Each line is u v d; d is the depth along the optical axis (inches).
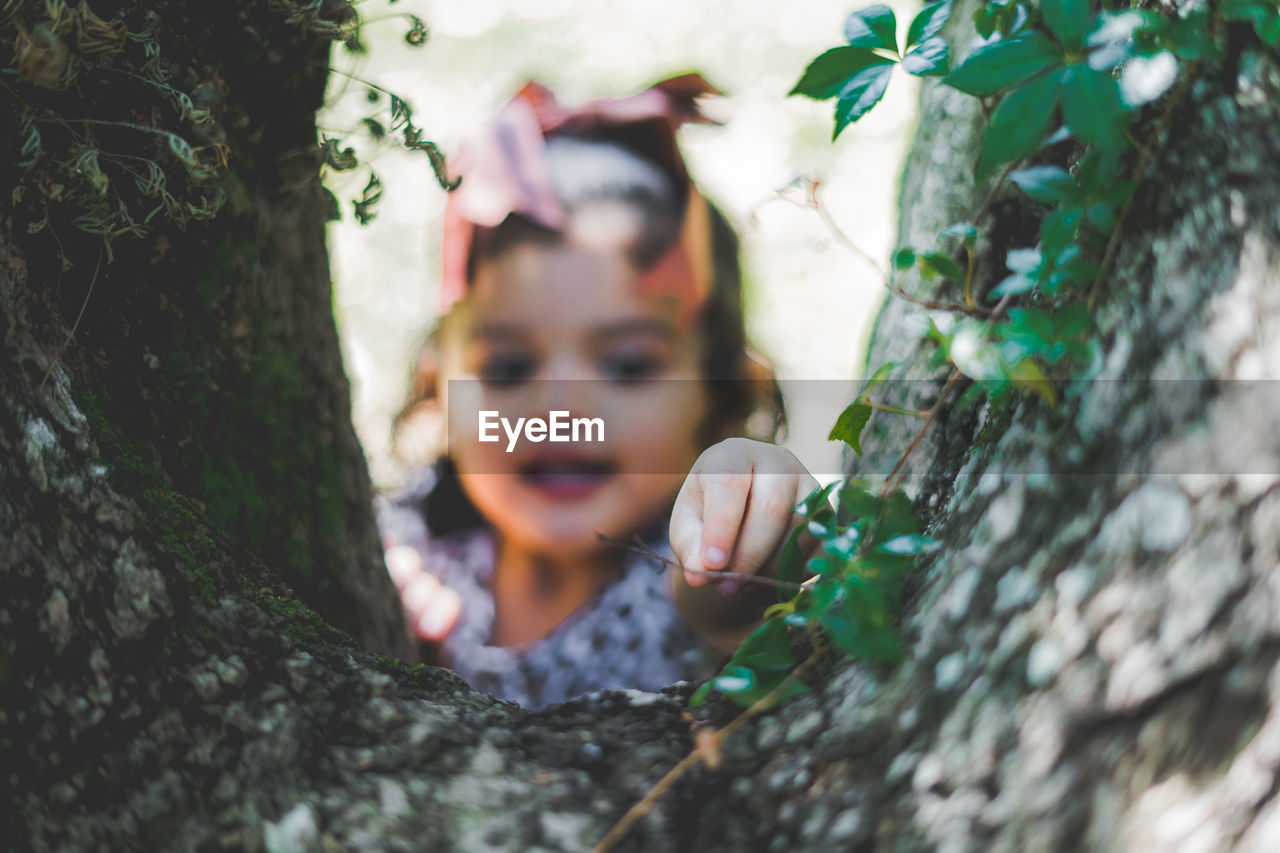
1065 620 7.1
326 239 14.7
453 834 8.2
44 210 9.3
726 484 10.9
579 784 8.8
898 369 14.9
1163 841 6.1
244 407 12.6
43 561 8.0
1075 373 7.8
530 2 58.6
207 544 9.7
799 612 8.4
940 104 15.8
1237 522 6.4
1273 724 5.9
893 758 7.7
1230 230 7.1
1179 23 6.8
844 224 52.2
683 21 58.5
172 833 7.8
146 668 8.3
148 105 10.3
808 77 8.4
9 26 8.4
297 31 11.8
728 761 8.7
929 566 8.9
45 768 7.5
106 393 10.2
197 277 11.7
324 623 10.0
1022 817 6.8
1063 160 10.9
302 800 8.2
